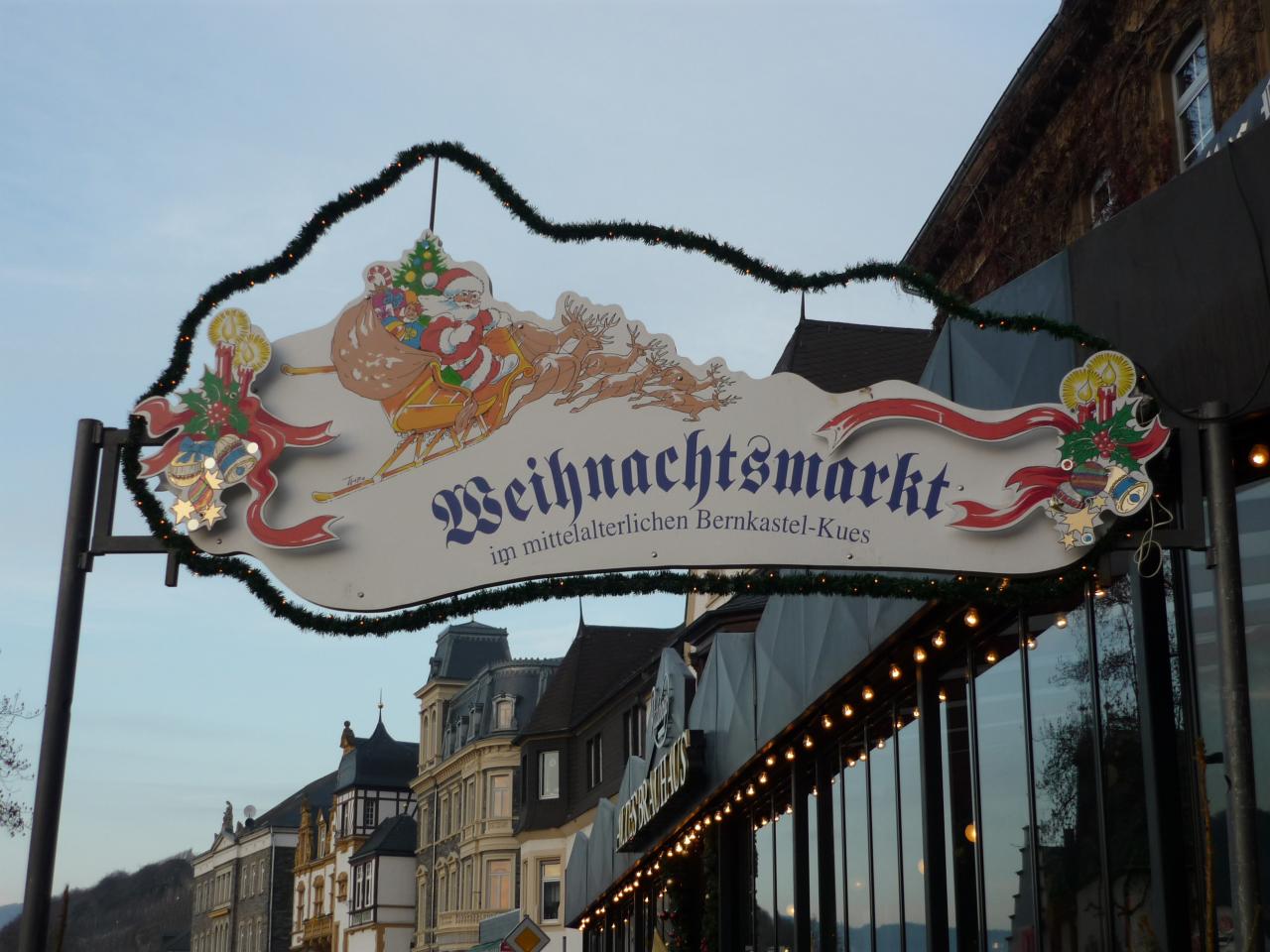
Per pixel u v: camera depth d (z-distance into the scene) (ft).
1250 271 26.63
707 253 28.86
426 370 26.96
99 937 389.19
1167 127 60.54
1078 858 33.71
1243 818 23.15
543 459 26.68
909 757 45.44
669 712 77.15
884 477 26.58
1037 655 36.27
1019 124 71.00
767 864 64.59
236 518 26.30
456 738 238.48
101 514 26.08
